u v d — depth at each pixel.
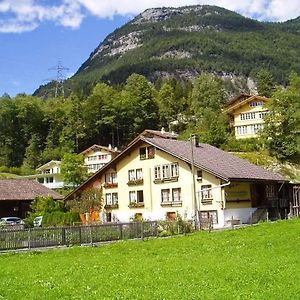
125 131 169.12
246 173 63.59
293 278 18.70
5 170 143.25
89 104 166.25
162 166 65.94
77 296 17.05
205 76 178.12
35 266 26.55
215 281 18.75
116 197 70.81
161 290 17.33
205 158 64.62
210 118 127.62
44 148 162.50
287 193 71.75
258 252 27.48
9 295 17.78
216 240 34.69
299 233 34.34
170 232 45.22
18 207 79.81
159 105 178.75
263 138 100.38
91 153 133.62
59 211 65.94
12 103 166.50
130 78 181.38
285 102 99.75
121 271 22.62
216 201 59.94
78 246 37.12
